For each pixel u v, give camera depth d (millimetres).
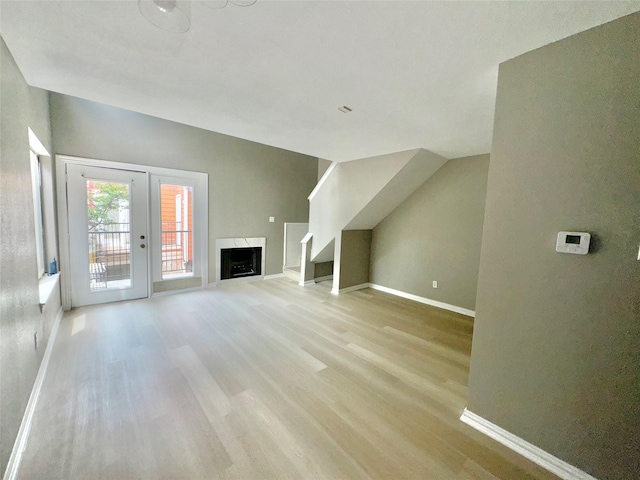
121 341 2717
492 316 1646
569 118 1346
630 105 1185
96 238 3604
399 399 1995
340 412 1841
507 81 1552
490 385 1667
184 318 3363
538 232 1458
